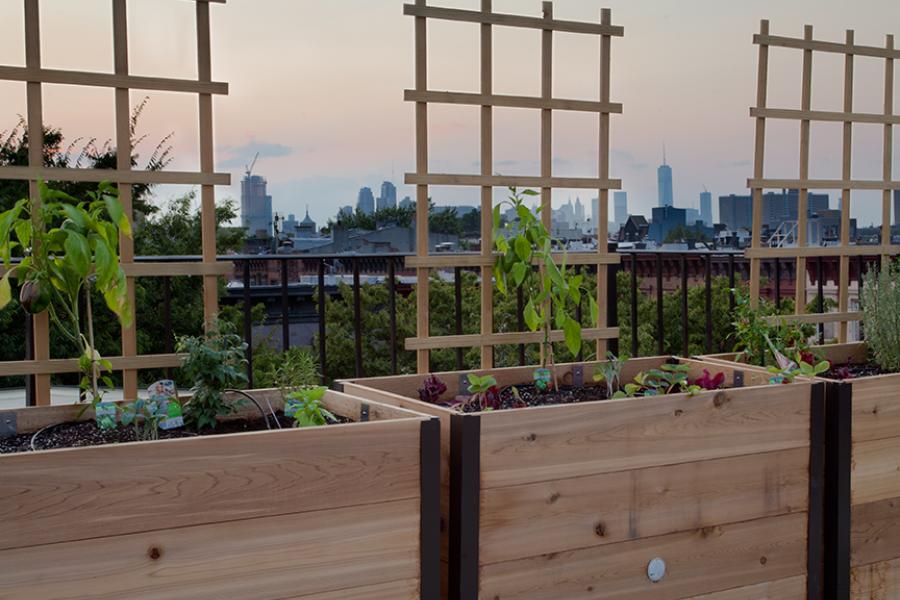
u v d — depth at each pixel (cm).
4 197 657
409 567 185
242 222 1152
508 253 286
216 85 236
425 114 274
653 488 226
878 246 379
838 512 259
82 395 225
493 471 201
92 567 153
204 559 163
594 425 216
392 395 231
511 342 295
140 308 847
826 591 262
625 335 1341
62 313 282
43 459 148
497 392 271
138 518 156
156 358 233
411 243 1111
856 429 263
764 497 246
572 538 213
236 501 165
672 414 228
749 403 242
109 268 200
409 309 1215
